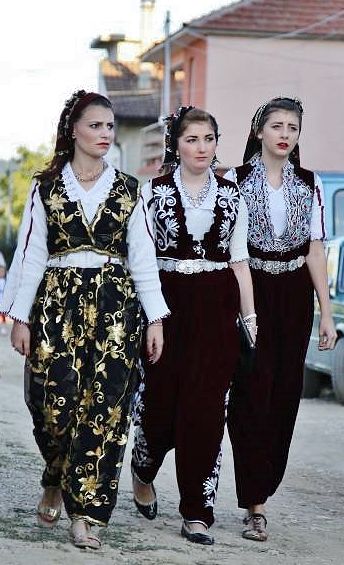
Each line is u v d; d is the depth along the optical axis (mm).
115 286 7168
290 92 40000
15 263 7238
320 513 9352
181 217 7707
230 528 8281
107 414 7105
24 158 81000
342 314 17703
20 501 8531
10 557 6781
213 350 7668
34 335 7160
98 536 7484
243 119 40000
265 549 7707
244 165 8203
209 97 39938
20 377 20781
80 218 7121
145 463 7977
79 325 7105
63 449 7242
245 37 39812
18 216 82000
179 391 7703
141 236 7273
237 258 7875
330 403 18484
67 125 7184
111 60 64688
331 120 40125
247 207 8023
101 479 7125
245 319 7875
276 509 9406
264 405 8008
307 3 40219
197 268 7719
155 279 7305
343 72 40031
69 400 7105
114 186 7219
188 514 7668
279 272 8109
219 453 7734
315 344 18703
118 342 7117
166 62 42500
